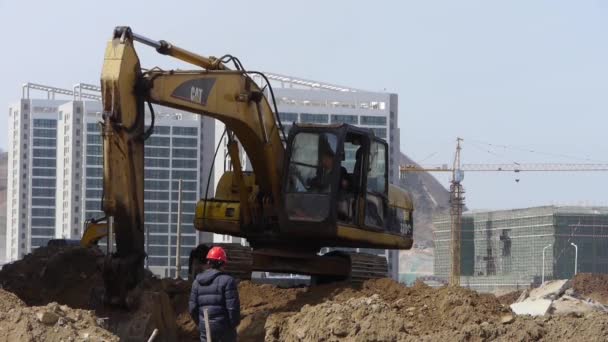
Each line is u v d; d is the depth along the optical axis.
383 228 27.97
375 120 170.62
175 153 174.50
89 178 190.25
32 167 198.50
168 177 173.88
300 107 165.50
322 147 25.78
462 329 18.88
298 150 25.91
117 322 20.38
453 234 199.38
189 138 175.00
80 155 191.88
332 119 168.00
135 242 20.86
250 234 27.08
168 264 171.38
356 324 19.17
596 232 183.25
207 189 28.02
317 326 19.41
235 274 28.05
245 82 24.86
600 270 183.12
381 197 27.86
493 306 21.31
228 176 28.36
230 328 16.61
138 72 21.20
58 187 197.25
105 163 20.59
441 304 20.97
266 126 25.83
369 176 27.11
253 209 27.03
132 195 20.81
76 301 25.66
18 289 26.31
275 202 26.55
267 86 26.89
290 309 23.25
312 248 27.05
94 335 16.89
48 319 16.97
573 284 48.34
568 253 182.25
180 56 23.14
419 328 20.02
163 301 21.47
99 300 21.16
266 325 21.00
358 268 27.45
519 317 20.17
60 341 16.53
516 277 188.25
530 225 188.50
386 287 23.70
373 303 19.86
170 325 21.64
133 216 20.81
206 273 16.70
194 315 16.78
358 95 171.12
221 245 28.33
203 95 23.27
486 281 193.38
